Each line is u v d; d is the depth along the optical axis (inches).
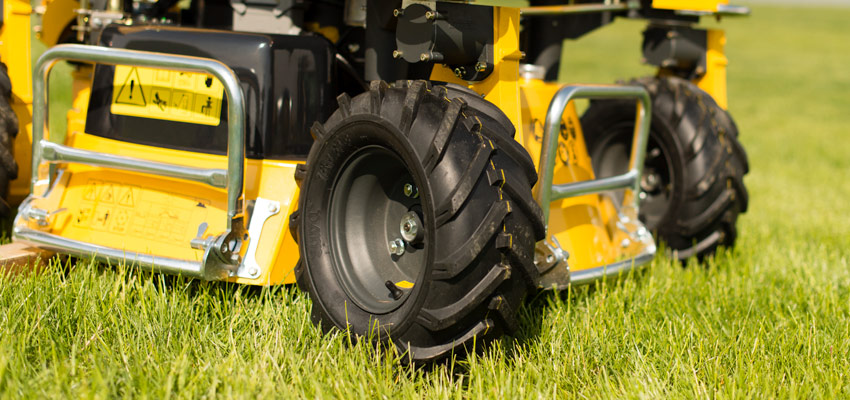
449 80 114.0
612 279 136.7
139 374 91.7
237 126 108.2
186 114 124.0
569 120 138.3
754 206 236.8
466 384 101.6
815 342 111.7
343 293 108.8
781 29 1626.5
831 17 2031.3
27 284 112.7
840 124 538.0
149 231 120.9
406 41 107.0
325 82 126.6
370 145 105.4
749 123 529.0
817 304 133.1
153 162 116.0
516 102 110.2
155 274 120.7
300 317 111.0
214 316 110.5
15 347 97.6
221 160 120.6
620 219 137.0
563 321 116.2
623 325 117.3
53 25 161.6
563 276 114.2
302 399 90.7
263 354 99.3
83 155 120.5
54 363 93.2
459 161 93.7
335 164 109.7
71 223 126.6
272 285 118.7
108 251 117.0
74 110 153.0
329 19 146.4
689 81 158.7
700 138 146.7
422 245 108.6
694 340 114.5
